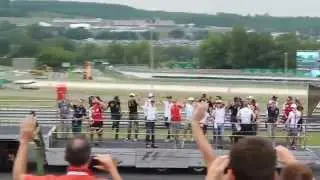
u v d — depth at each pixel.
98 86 83.56
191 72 135.88
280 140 25.97
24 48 196.12
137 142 24.78
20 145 4.48
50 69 154.75
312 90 29.36
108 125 29.12
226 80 103.50
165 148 23.59
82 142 4.46
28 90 78.38
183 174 23.02
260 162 3.73
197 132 4.67
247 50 161.00
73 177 4.39
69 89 76.31
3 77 109.62
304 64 127.56
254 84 91.81
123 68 152.50
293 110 24.88
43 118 31.70
